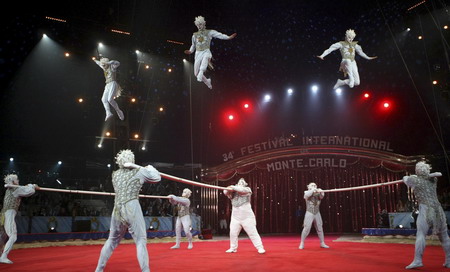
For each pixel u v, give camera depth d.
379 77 21.19
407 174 19.38
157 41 21.52
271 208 22.66
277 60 22.33
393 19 19.23
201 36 8.99
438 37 18.48
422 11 18.52
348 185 21.94
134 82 21.19
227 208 22.78
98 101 21.55
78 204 17.31
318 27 20.28
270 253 8.80
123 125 21.52
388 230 13.44
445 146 19.30
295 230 22.36
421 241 6.10
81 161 22.23
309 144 21.28
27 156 20.98
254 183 22.95
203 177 22.48
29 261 7.66
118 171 5.30
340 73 21.94
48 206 16.64
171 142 23.30
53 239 13.17
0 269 6.35
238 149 23.06
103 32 20.53
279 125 22.89
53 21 19.86
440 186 18.52
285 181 22.86
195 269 6.00
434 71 19.00
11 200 7.91
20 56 20.11
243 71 23.12
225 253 8.98
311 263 6.70
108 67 9.03
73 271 5.96
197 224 17.52
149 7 19.09
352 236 18.31
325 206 22.31
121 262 7.24
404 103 20.70
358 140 20.92
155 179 5.21
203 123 23.53
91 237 14.09
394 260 7.17
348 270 5.78
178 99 23.05
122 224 5.08
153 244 13.56
